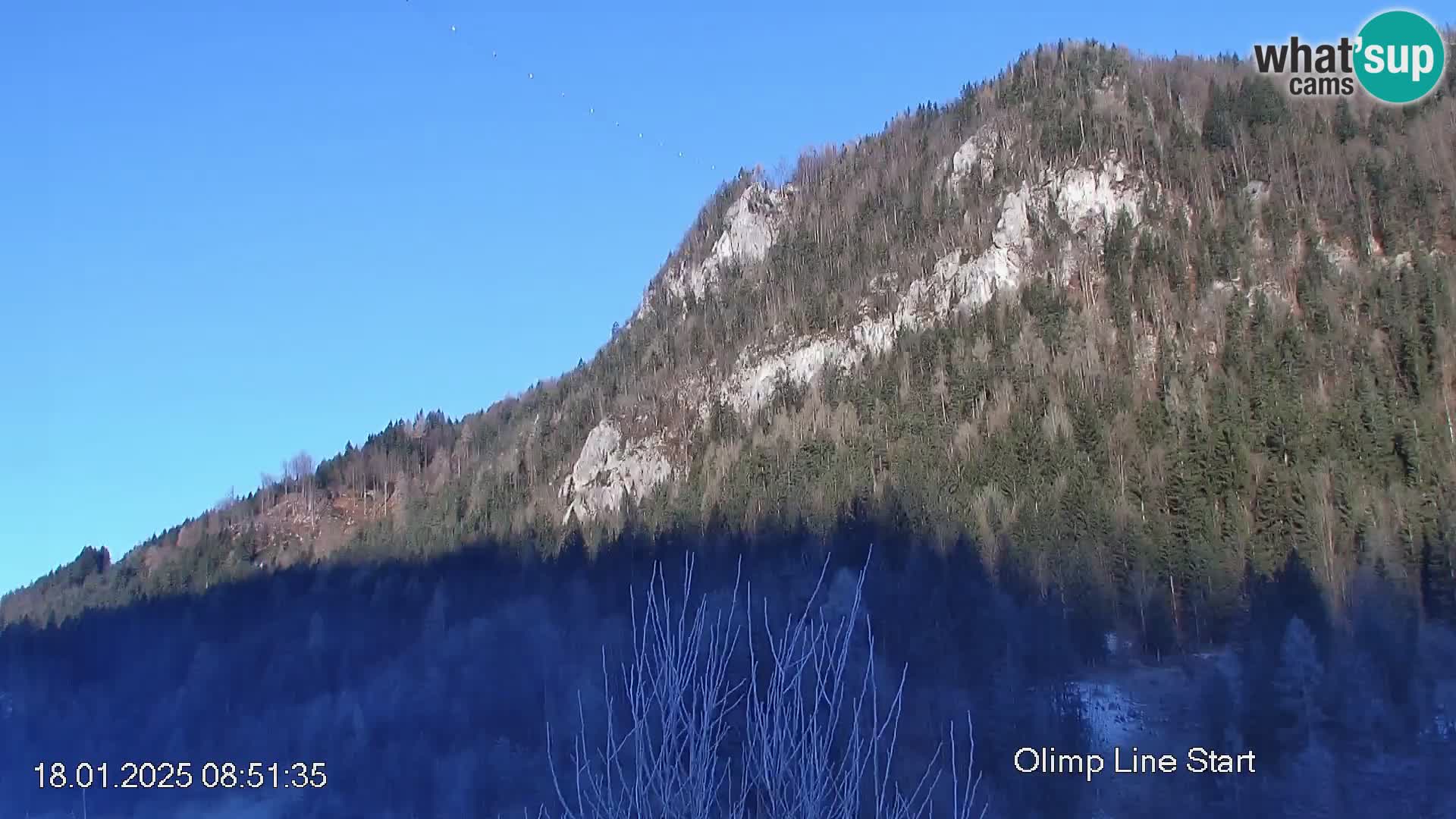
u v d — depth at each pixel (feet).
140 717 238.48
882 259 479.41
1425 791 150.92
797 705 52.70
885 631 164.45
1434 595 228.84
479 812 146.41
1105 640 215.10
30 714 250.57
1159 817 146.41
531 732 152.76
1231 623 223.10
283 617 289.12
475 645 207.10
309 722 205.77
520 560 319.06
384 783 171.01
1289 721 168.04
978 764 139.64
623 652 142.61
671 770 52.16
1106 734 166.09
